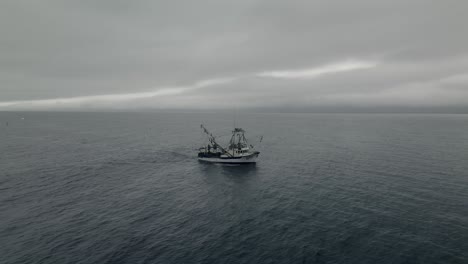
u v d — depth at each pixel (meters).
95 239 35.78
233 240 35.56
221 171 74.69
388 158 85.75
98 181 62.62
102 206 47.38
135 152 101.00
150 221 41.47
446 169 69.81
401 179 61.31
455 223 38.81
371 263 29.98
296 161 84.50
